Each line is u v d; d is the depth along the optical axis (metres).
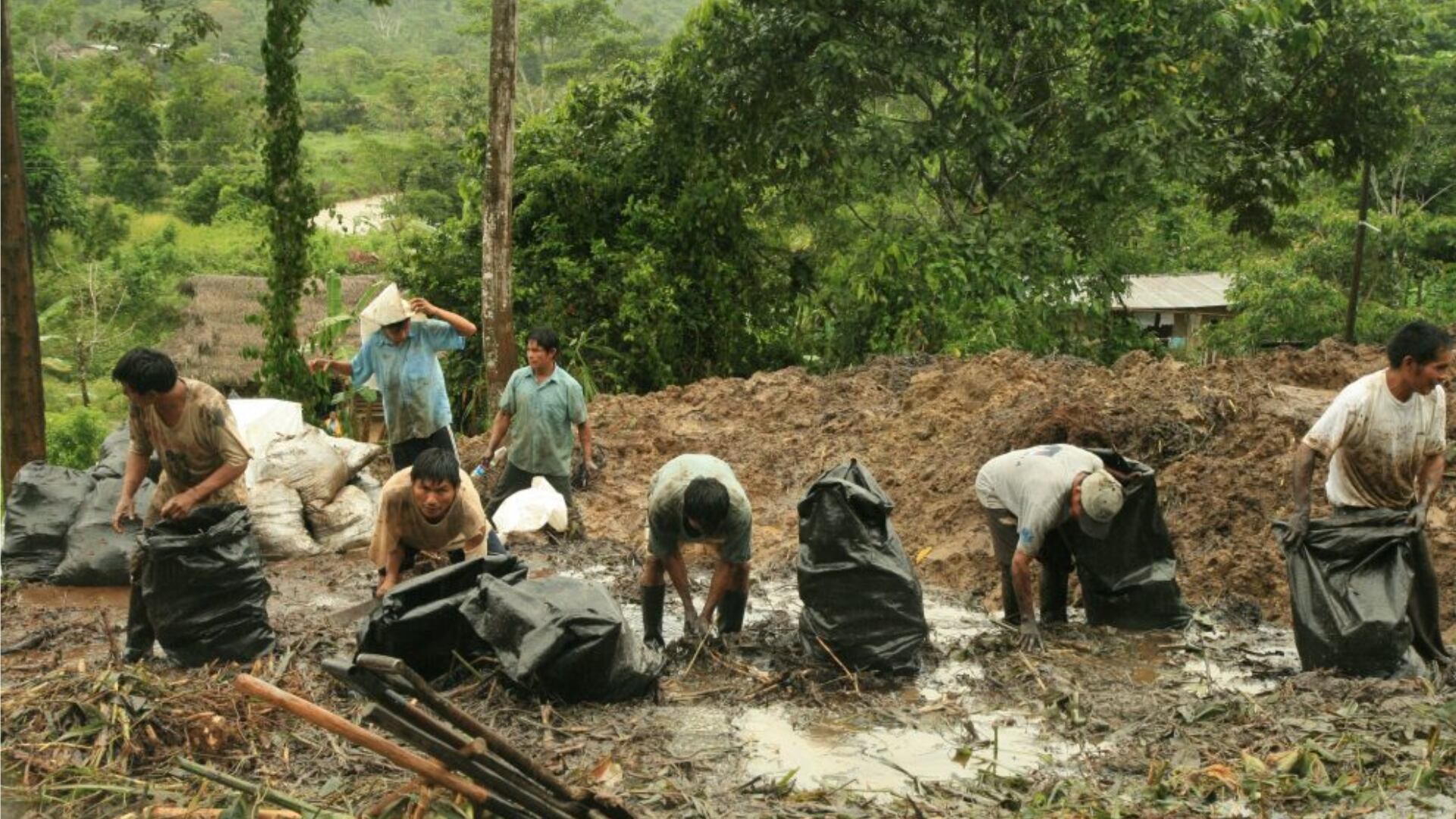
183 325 30.83
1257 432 8.62
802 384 11.90
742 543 6.11
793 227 19.38
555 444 8.85
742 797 4.68
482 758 3.80
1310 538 6.03
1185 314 29.03
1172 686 5.91
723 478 5.96
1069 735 5.34
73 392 30.98
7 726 4.76
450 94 63.69
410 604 5.71
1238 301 27.55
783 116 16.50
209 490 5.91
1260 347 26.28
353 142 66.19
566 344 16.83
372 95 79.38
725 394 11.84
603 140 17.83
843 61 15.44
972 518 8.63
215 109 55.22
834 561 6.02
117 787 4.40
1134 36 15.96
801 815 4.49
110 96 52.72
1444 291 28.78
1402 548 5.86
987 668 6.14
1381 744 4.96
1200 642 6.59
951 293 15.32
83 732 4.75
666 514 5.93
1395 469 5.95
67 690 4.98
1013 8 16.20
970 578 7.98
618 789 4.69
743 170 17.50
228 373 26.73
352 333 26.22
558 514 8.83
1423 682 5.55
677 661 6.16
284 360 14.71
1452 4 36.31
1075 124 16.42
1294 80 17.59
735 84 16.52
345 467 8.97
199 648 5.84
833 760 5.06
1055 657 6.30
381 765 4.78
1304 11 17.28
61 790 4.40
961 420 10.11
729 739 5.25
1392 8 17.50
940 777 4.90
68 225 42.16
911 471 9.53
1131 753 5.11
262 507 8.45
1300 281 26.78
